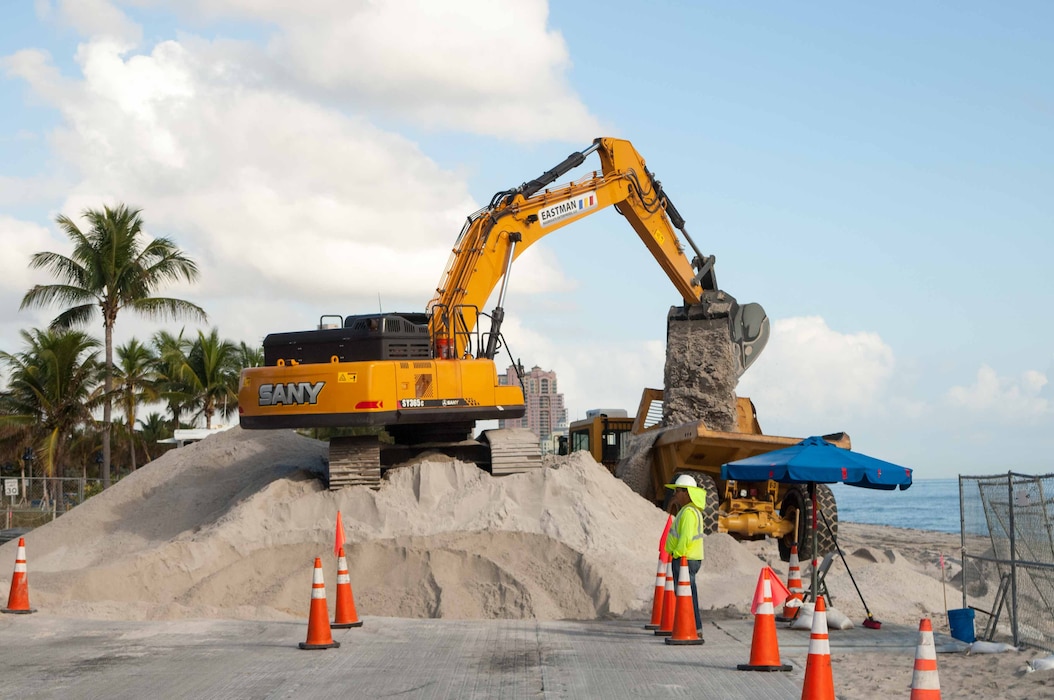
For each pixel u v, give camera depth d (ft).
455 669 35.94
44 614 50.80
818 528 73.31
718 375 87.61
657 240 88.07
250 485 76.13
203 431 131.03
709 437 74.69
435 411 68.85
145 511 78.33
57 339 158.92
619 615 56.70
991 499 44.70
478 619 54.80
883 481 45.78
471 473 69.26
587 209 82.38
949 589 64.85
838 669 36.55
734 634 44.98
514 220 78.07
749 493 79.61
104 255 148.66
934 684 25.76
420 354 70.28
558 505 66.03
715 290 91.45
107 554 73.72
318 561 40.91
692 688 32.63
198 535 67.26
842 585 61.72
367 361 68.08
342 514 65.92
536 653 39.47
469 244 75.92
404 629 45.57
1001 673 35.40
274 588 60.54
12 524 129.49
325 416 66.95
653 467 85.97
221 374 210.38
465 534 63.21
